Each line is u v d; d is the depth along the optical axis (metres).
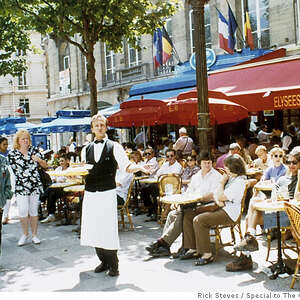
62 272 5.30
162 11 11.18
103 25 10.81
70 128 14.80
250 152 10.05
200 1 6.61
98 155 4.89
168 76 18.70
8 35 16.48
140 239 6.81
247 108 8.44
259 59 12.25
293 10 14.00
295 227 4.37
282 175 6.73
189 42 18.14
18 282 5.02
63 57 28.66
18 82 44.97
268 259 5.34
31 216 6.91
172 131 17.20
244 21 15.74
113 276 5.01
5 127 17.69
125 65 22.06
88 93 25.27
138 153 9.76
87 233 4.91
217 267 5.14
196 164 8.20
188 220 5.62
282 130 13.06
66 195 8.54
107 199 4.87
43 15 10.45
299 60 9.65
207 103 6.74
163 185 7.54
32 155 6.83
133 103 9.98
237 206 5.47
